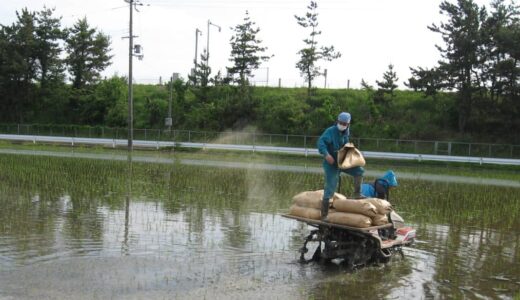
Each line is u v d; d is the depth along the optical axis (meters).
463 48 35.81
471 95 37.78
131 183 17.77
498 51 35.03
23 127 49.12
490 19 35.66
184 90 50.19
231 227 11.15
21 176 18.50
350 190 17.73
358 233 8.35
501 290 7.53
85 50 53.75
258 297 6.81
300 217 8.77
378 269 8.47
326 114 42.75
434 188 19.53
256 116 45.56
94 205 13.24
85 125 50.56
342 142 8.62
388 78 43.03
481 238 11.02
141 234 10.14
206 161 29.77
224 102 46.28
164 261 8.32
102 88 51.72
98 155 31.52
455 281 7.90
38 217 11.45
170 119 42.75
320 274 8.05
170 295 6.76
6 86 51.31
